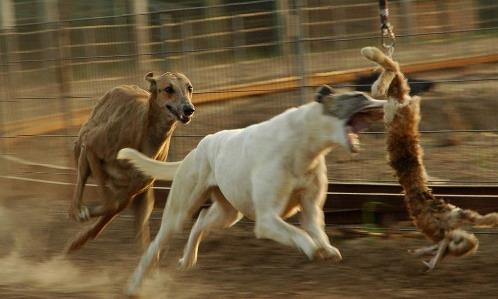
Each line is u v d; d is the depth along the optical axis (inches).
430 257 379.6
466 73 699.4
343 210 447.2
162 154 415.8
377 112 307.0
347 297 345.1
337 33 700.7
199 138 525.7
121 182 408.5
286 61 501.0
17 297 345.1
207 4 716.7
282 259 402.6
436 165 530.9
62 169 545.0
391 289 353.4
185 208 358.6
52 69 570.3
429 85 537.0
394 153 306.3
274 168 307.7
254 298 347.6
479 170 512.7
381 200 438.6
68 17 751.7
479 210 419.2
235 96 550.6
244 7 652.7
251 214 327.9
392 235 423.2
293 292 355.3
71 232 480.4
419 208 304.5
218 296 353.4
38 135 554.3
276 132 311.9
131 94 414.6
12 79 597.6
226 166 330.0
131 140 403.5
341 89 481.4
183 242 442.0
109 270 406.0
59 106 564.1
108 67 540.7
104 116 415.2
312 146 303.7
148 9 824.9
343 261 394.0
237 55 553.9
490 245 396.8
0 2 795.4
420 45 697.0
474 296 339.6
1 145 589.3
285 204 310.5
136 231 421.1
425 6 775.7
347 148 294.4
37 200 539.5
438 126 636.7
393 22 768.3
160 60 530.0
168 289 367.9
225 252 417.4
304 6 522.6
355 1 713.0
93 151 412.5
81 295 356.8
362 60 597.3
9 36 598.2
